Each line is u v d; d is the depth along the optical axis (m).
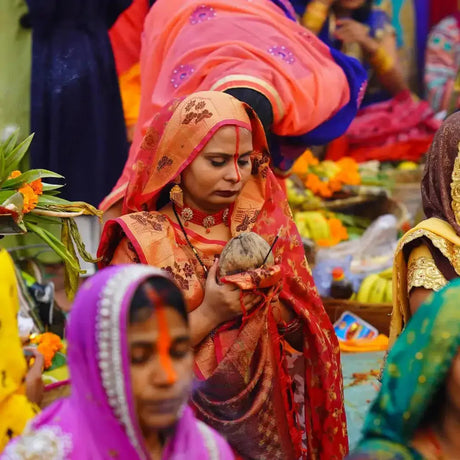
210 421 3.87
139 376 2.44
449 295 2.65
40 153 6.98
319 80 5.46
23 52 7.02
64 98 6.96
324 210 7.89
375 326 6.58
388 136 8.92
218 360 3.89
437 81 9.38
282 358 4.15
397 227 7.84
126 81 7.62
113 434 2.42
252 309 3.90
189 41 5.45
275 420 3.97
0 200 4.19
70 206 4.34
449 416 2.71
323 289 6.93
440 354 2.63
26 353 3.75
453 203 4.23
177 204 4.13
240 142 4.01
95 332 2.37
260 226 4.32
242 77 5.11
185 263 4.04
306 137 5.68
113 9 7.29
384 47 9.13
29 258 5.95
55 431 2.48
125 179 5.39
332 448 4.31
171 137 4.04
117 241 4.20
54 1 6.92
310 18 7.90
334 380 4.32
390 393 2.71
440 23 9.42
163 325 2.43
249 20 5.52
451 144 4.25
